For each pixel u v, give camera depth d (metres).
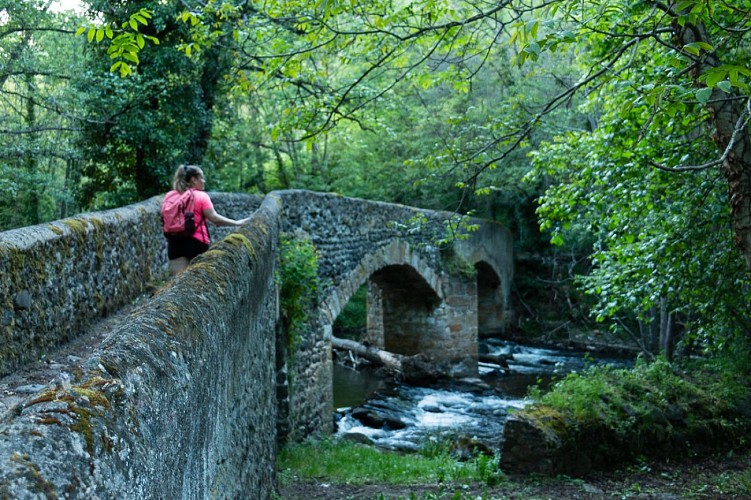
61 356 3.94
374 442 11.62
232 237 3.70
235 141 17.52
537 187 25.58
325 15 4.86
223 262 2.83
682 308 7.69
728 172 4.48
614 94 7.58
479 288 25.77
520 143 5.48
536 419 7.30
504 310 25.52
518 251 27.89
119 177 13.85
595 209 7.84
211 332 1.99
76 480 0.84
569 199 7.81
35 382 3.26
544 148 9.16
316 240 11.22
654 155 6.91
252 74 10.96
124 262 5.91
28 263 3.74
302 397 10.44
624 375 8.94
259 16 5.93
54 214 14.20
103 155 12.80
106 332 4.75
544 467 7.08
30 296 3.72
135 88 11.75
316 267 10.08
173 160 13.07
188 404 1.52
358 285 13.21
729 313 7.30
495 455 8.26
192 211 5.10
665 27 4.62
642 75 6.29
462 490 6.68
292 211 10.19
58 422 0.91
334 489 6.91
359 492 6.72
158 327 1.57
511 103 6.12
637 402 8.23
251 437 3.73
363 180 26.06
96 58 12.04
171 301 1.86
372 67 5.39
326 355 11.71
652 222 7.46
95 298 5.02
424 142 22.05
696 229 6.67
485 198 27.22
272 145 22.47
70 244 4.48
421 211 17.09
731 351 10.09
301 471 7.95
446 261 19.64
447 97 22.20
